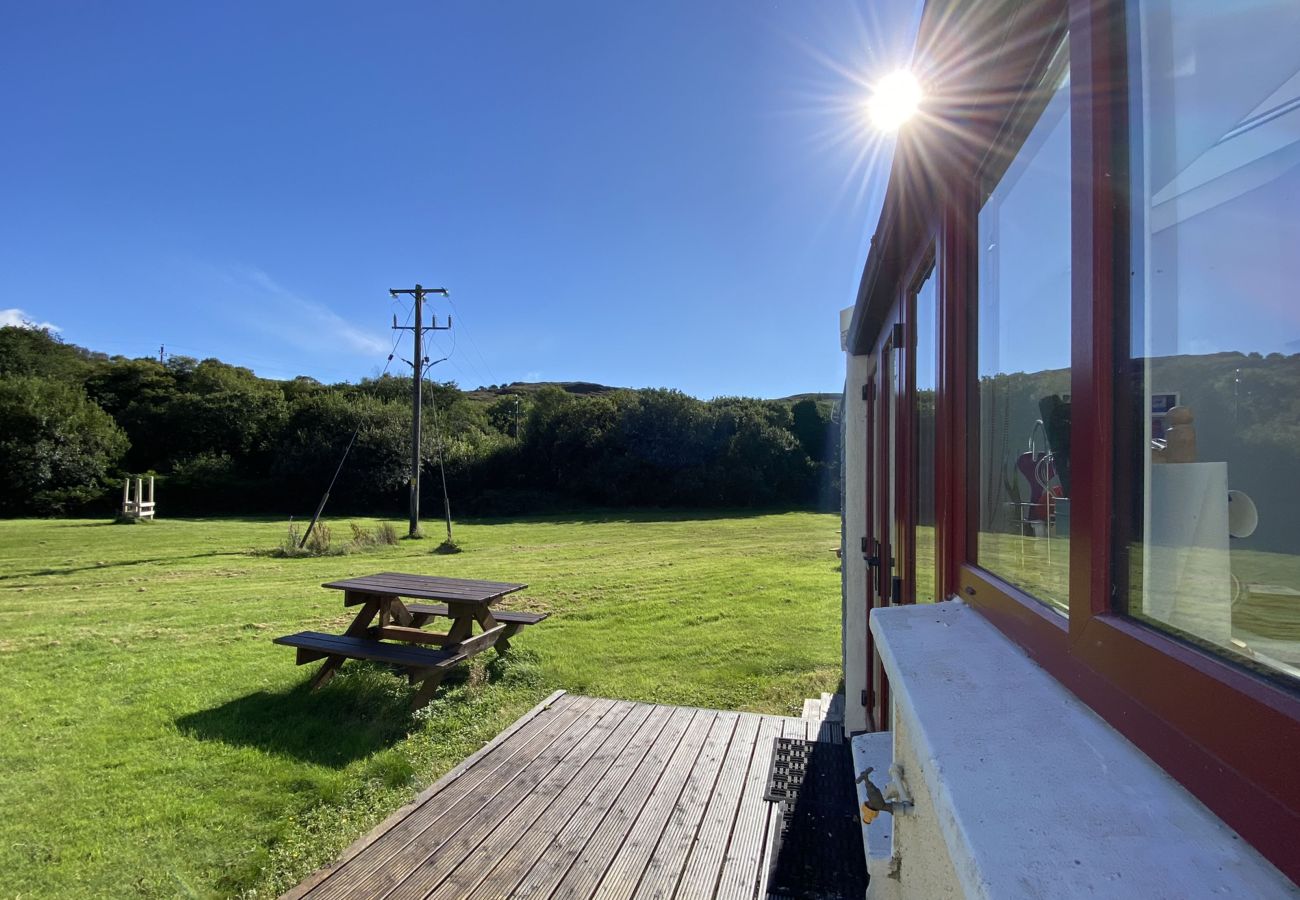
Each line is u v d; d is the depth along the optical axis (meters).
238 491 25.31
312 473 25.58
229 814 2.86
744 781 3.10
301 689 4.50
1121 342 0.80
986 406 1.45
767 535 16.86
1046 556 1.11
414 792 3.04
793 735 3.67
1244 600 0.67
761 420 28.12
